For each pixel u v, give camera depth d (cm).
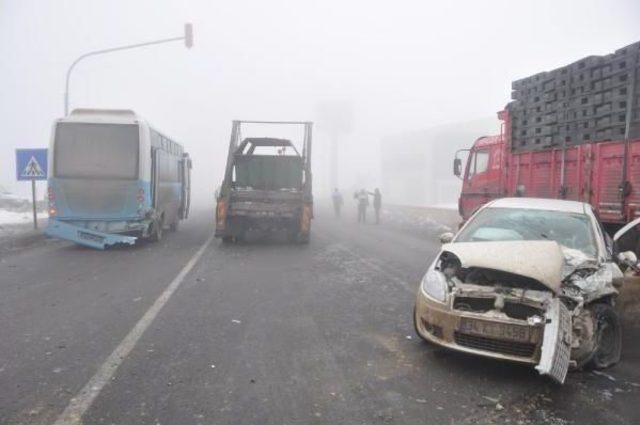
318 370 543
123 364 550
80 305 800
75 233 1423
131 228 1454
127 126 1441
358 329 688
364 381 516
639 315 689
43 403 456
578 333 531
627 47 869
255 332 670
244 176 1709
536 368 482
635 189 859
